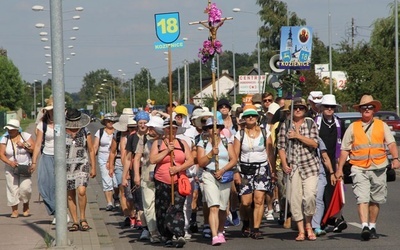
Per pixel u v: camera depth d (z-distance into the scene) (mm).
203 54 19094
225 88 165375
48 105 21578
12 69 154875
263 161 19188
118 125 23156
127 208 22375
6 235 19922
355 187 18734
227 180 18531
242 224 21531
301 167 18844
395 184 34438
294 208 18891
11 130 23609
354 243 18266
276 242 18750
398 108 72562
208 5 19203
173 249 18156
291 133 18672
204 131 18672
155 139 18297
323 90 87500
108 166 24328
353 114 34844
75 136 20891
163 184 18188
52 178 21266
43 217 23828
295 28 21641
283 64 21750
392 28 93500
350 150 18891
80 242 19047
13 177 23812
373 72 79562
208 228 19797
